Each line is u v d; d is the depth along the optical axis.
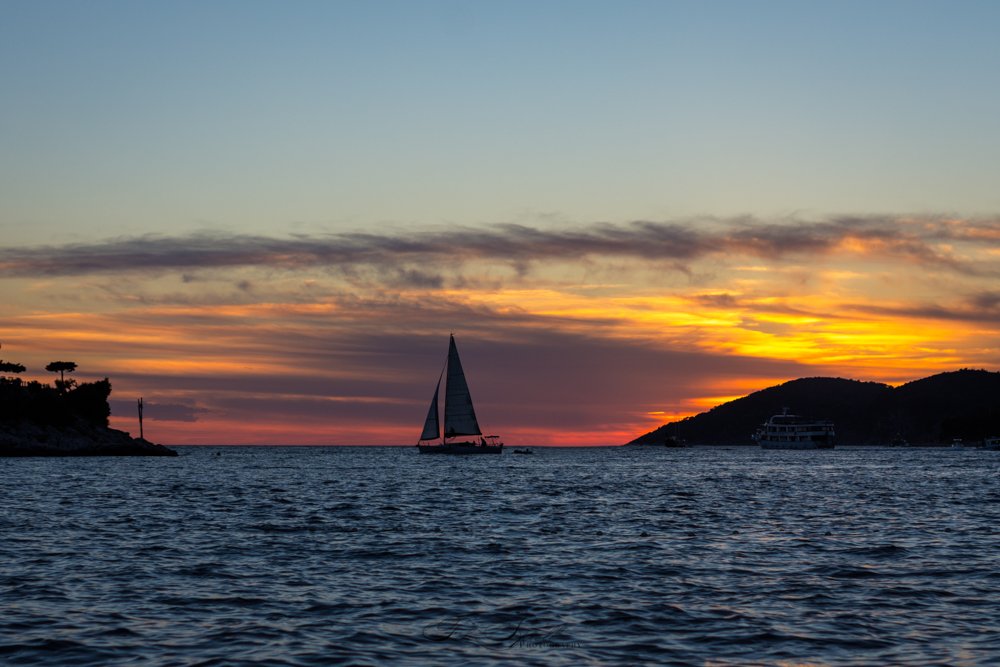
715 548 44.84
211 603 31.09
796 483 113.62
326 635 26.58
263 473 147.62
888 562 39.66
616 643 25.69
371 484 112.62
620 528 54.91
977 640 25.84
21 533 51.69
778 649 25.02
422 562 40.34
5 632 26.75
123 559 41.06
